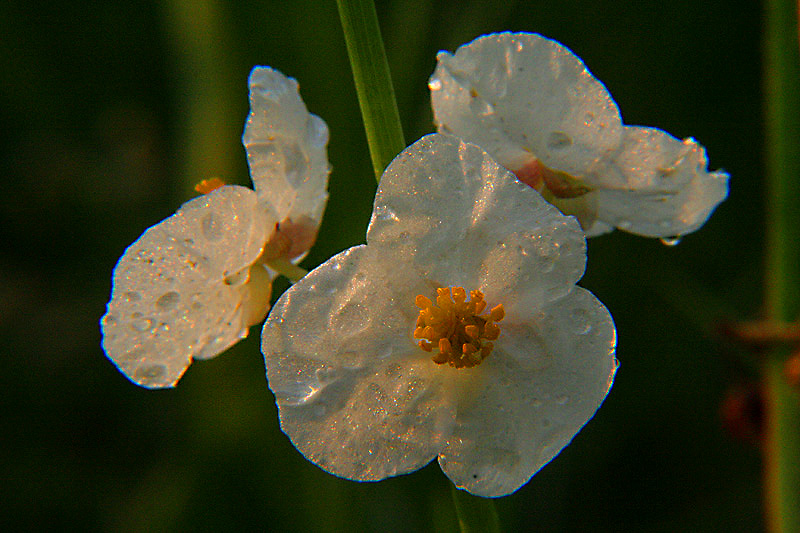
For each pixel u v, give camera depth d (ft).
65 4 3.59
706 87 2.24
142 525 1.71
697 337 2.20
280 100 1.32
